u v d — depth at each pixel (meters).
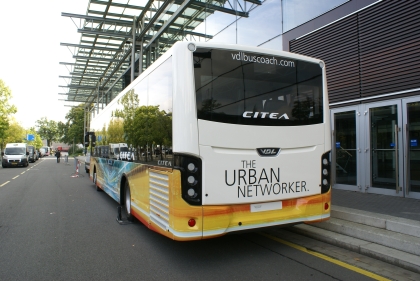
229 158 4.30
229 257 4.79
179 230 4.09
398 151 7.27
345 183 8.66
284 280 3.96
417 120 6.97
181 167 4.11
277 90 4.74
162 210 4.61
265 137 4.55
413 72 6.95
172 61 4.36
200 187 4.12
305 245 5.24
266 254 4.88
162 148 4.68
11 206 9.16
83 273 4.29
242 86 4.51
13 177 18.66
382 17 7.59
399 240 4.56
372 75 7.84
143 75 6.05
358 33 8.18
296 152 4.79
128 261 4.71
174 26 15.29
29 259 4.83
